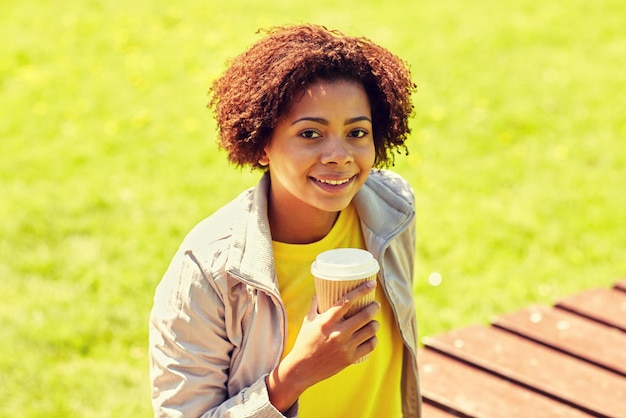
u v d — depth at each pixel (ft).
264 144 5.58
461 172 17.88
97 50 24.35
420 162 18.26
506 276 14.12
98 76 22.76
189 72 22.98
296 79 5.29
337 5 27.91
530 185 17.35
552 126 20.03
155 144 19.21
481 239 15.30
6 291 13.66
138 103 21.25
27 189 17.16
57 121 20.33
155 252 14.83
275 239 5.90
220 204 16.63
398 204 6.19
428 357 9.77
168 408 5.72
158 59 23.76
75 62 23.54
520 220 15.90
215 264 5.55
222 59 23.67
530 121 20.21
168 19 26.43
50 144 19.21
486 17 26.94
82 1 27.96
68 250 14.94
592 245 15.12
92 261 14.53
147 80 22.54
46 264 14.42
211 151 18.85
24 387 11.33
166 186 17.33
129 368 11.81
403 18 26.81
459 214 16.16
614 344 10.02
